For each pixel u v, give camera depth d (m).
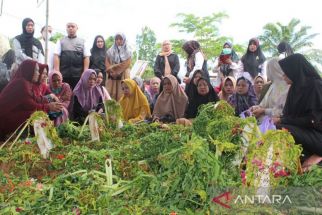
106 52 8.36
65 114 6.66
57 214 2.90
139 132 5.09
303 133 4.34
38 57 8.02
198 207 2.96
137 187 3.24
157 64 8.54
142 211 2.88
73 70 8.05
